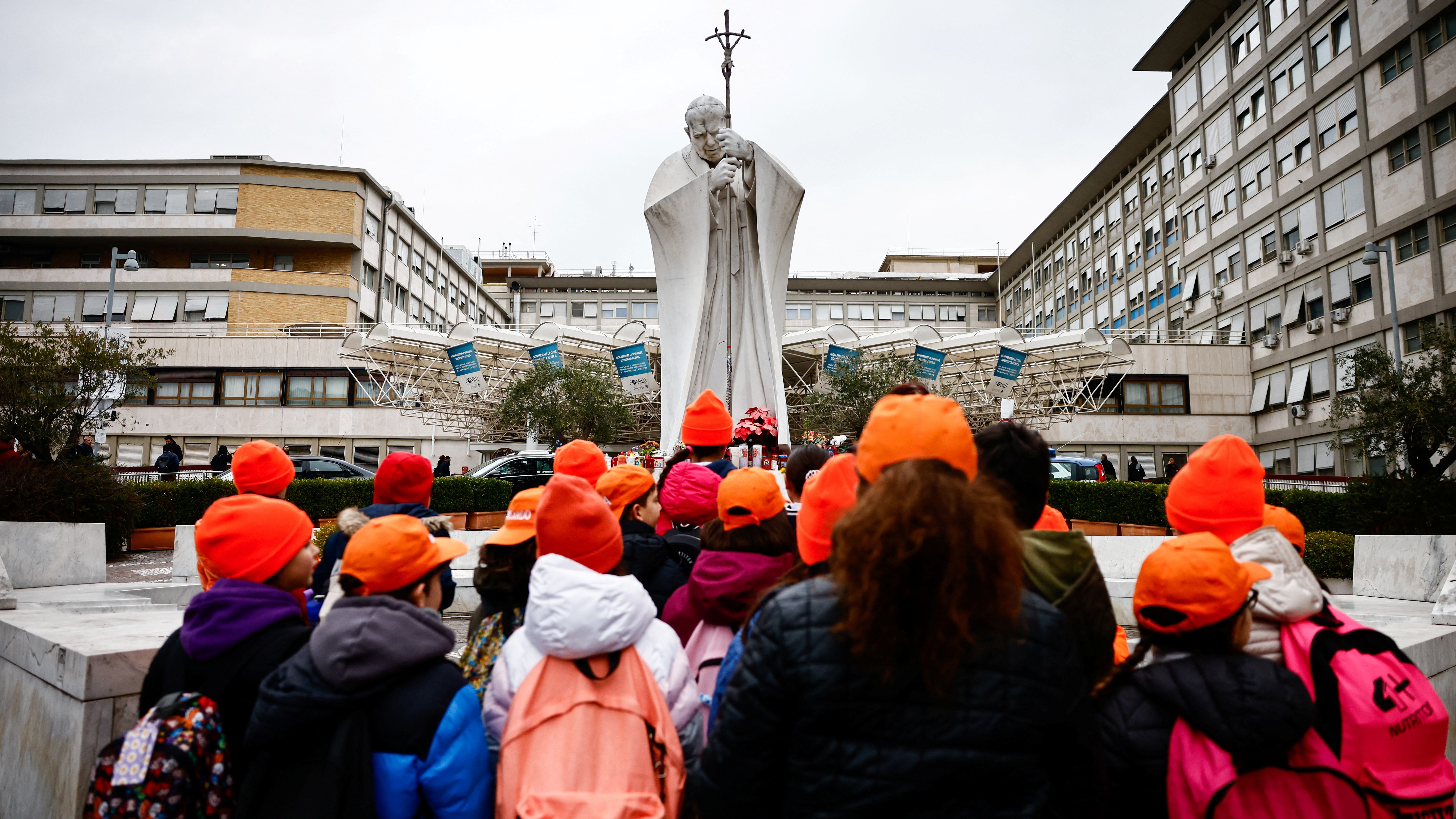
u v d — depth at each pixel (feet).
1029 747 5.54
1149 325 150.71
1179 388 127.13
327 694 7.23
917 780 5.40
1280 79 116.98
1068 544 7.38
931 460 6.06
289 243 141.90
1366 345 101.65
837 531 5.81
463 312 195.00
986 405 91.86
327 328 132.87
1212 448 9.46
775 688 5.80
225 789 7.58
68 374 51.34
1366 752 7.50
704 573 10.48
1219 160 130.93
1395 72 96.99
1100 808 5.92
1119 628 12.00
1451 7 89.81
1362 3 101.35
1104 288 167.22
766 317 46.80
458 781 7.47
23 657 13.75
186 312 138.82
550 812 7.38
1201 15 132.46
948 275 226.99
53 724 12.17
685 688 8.88
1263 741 7.09
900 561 5.33
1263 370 122.52
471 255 208.64
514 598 10.33
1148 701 7.71
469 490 51.42
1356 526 41.81
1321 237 109.19
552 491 9.13
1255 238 122.72
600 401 83.35
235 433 123.24
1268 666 7.36
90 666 11.41
